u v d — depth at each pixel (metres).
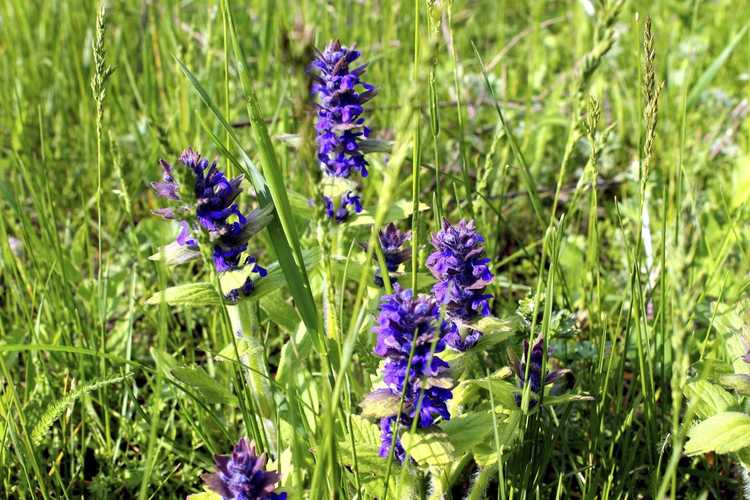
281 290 0.69
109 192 0.78
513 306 0.63
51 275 0.62
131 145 0.82
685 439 0.52
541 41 1.07
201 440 0.58
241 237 0.51
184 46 0.93
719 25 1.05
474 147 0.86
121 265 0.71
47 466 0.57
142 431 0.58
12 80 0.85
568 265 0.69
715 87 0.95
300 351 0.54
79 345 0.62
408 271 0.59
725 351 0.58
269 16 0.84
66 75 0.90
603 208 0.80
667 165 0.77
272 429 0.55
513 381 0.53
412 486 0.50
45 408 0.58
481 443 0.49
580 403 0.58
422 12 0.97
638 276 0.52
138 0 1.00
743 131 0.83
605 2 0.46
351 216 0.57
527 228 0.78
